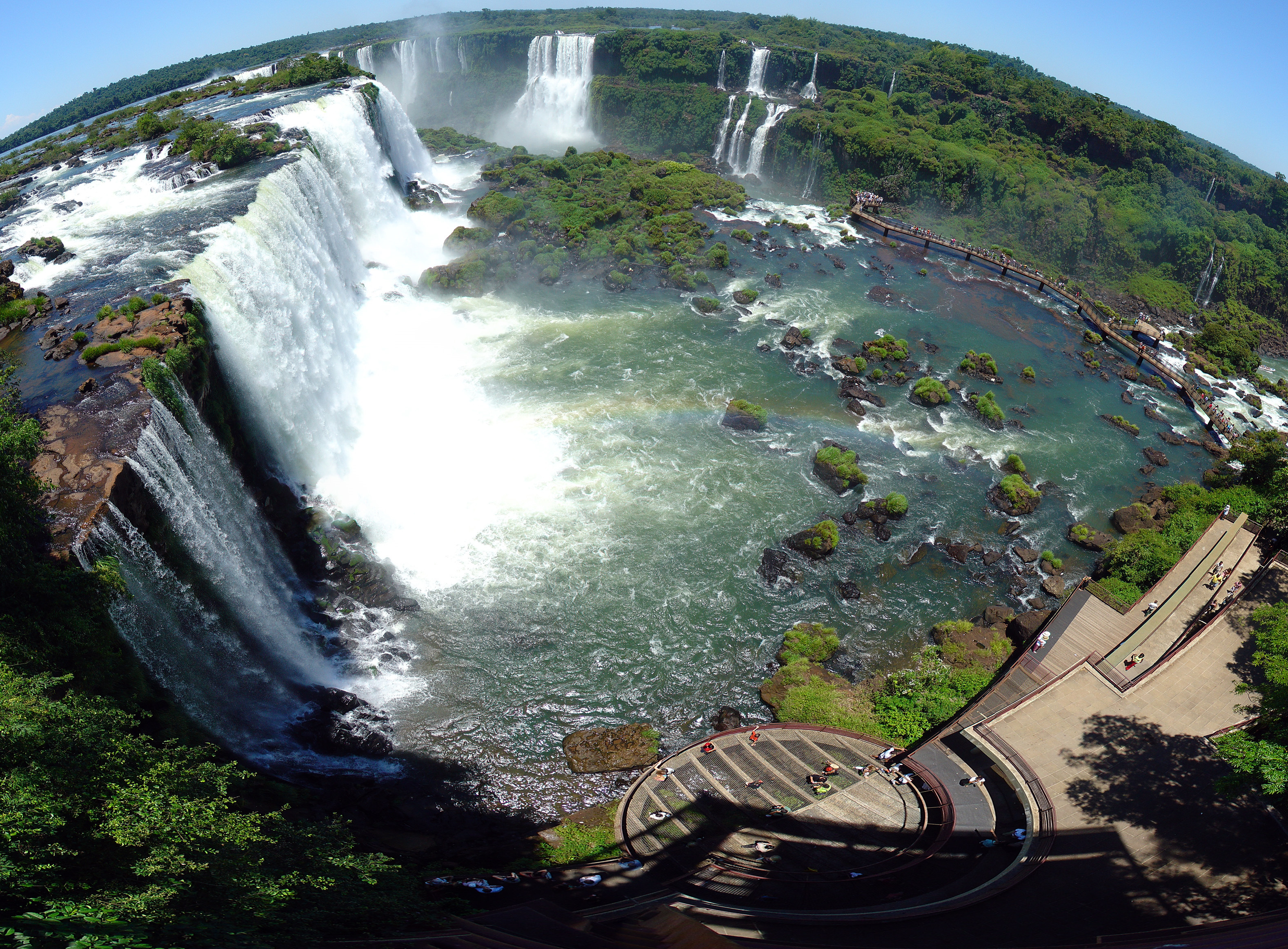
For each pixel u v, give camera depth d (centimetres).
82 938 2256
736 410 9688
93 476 4800
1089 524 8756
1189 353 13375
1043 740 5450
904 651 6969
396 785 5347
